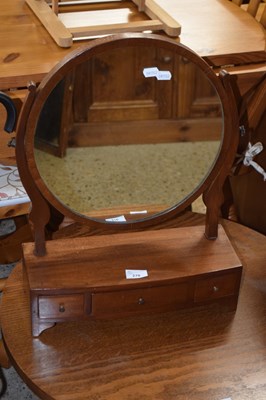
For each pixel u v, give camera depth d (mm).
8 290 1295
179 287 1200
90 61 1218
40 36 1459
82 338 1214
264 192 1534
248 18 1598
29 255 1203
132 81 1388
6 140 1356
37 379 1144
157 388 1132
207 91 1196
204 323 1248
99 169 1426
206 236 1266
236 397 1122
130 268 1192
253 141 1478
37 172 1115
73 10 1558
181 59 1195
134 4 1590
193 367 1170
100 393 1122
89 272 1179
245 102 1404
